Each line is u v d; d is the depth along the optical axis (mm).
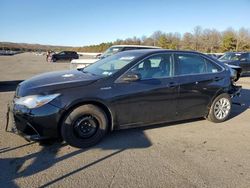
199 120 6035
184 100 5305
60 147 4316
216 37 70125
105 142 4586
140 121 4875
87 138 4355
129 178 3457
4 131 4922
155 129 5320
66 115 4180
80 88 4266
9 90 9500
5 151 4109
